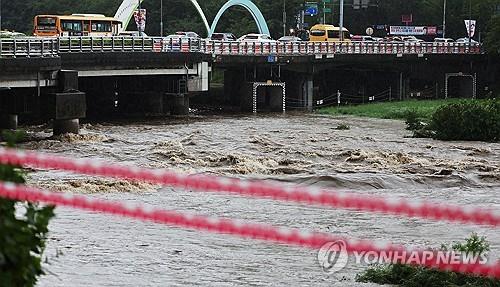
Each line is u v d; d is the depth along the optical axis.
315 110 119.75
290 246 35.31
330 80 141.12
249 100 118.50
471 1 174.75
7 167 13.41
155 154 64.31
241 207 44.41
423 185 54.75
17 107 77.12
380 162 62.97
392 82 141.12
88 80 104.25
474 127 80.38
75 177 50.62
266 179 54.19
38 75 74.44
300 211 43.62
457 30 185.25
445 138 81.12
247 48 113.12
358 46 126.50
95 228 37.75
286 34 184.12
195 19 187.88
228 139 77.19
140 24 119.31
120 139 74.50
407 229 39.28
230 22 187.88
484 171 60.03
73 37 87.31
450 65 140.50
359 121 102.25
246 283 29.58
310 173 56.91
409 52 132.38
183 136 78.62
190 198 46.59
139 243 35.31
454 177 56.28
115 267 31.31
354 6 188.75
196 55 103.12
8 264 13.02
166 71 99.31
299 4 185.12
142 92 106.69
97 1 189.88
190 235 37.09
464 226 39.81
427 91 147.25
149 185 49.44
